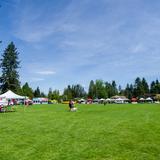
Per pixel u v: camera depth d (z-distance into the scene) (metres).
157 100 156.00
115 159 10.67
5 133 17.72
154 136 15.77
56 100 155.75
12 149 12.64
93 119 28.19
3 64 105.25
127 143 13.83
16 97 50.81
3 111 45.50
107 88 195.50
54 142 14.36
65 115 35.28
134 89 190.62
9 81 104.62
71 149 12.58
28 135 16.80
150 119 27.61
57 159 10.77
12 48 106.12
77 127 20.80
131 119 27.81
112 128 19.91
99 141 14.53
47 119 28.61
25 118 30.30
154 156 11.08
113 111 45.38
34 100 145.62
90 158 10.88
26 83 154.00
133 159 10.63
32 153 11.81
